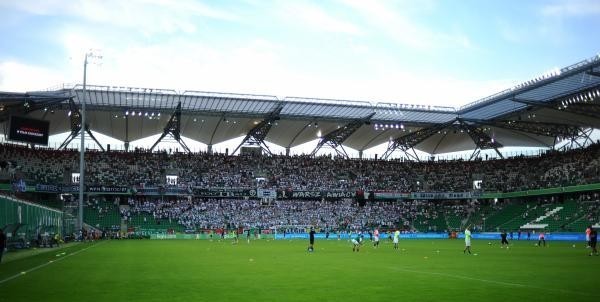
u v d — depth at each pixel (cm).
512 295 1881
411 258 3953
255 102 8725
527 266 3162
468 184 10925
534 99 8388
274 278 2455
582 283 2241
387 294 1919
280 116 9638
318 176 10675
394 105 9275
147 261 3528
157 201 9519
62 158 9206
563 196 9612
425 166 11538
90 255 4162
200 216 9244
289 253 4600
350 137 11231
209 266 3131
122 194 9119
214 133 10362
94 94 7969
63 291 1967
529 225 9112
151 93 8056
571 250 5147
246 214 9525
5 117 8369
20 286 2111
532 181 10044
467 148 11975
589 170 8975
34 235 5466
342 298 1819
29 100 7694
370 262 3522
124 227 8700
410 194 10606
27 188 8050
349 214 10100
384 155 11725
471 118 9988
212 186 9706
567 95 7962
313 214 9881
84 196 9131
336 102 9000
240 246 5978
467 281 2333
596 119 9238
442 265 3256
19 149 8875
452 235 9456
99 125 9562
